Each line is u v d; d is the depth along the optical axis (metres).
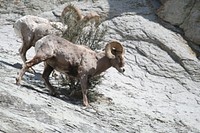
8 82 35.84
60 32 43.84
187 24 60.44
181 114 44.09
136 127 35.59
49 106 32.41
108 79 49.12
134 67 54.06
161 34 58.69
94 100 39.66
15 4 65.81
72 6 44.88
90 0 64.62
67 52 36.41
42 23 44.59
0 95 29.88
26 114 28.62
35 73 43.53
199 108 47.56
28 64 35.59
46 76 37.12
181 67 55.19
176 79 53.62
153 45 57.56
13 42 55.44
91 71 36.97
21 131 24.45
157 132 36.12
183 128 39.56
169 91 50.88
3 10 64.94
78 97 38.78
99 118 34.91
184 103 48.50
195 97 50.66
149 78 52.72
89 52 37.44
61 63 36.34
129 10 62.84
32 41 44.12
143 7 63.69
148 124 37.59
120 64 37.69
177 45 57.66
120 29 58.97
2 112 26.55
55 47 36.16
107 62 37.62
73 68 36.72
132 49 56.91
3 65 43.53
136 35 58.22
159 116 41.44
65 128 28.59
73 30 42.75
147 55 56.09
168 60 55.91
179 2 61.75
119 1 64.25
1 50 51.38
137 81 51.31
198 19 60.16
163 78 53.50
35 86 38.25
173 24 61.19
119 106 40.47
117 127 33.84
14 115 26.97
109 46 37.22
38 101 32.69
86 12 62.53
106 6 63.12
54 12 63.69
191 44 59.47
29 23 44.06
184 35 60.22
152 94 48.81
